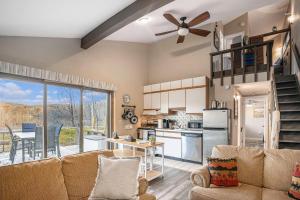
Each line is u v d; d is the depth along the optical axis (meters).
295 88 4.61
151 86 6.57
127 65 6.39
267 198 1.97
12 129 3.88
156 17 4.68
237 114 5.79
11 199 1.59
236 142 5.51
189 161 5.29
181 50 6.34
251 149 2.57
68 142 4.82
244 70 5.02
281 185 2.18
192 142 5.24
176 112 6.27
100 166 2.12
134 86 6.56
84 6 3.02
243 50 5.10
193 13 4.68
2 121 3.77
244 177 2.43
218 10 4.87
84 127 5.20
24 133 4.03
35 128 4.18
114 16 3.60
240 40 6.75
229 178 2.33
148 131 6.23
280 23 7.75
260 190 2.21
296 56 4.60
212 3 4.40
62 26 3.81
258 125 9.70
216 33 5.87
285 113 4.10
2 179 1.63
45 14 3.05
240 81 5.06
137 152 4.23
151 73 7.04
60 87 4.70
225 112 4.76
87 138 5.27
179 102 5.77
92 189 2.06
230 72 5.25
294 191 1.94
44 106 4.31
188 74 6.15
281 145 3.51
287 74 5.45
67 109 4.82
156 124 6.56
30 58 4.12
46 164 1.91
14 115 3.91
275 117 3.56
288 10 6.54
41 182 1.78
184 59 6.26
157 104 6.35
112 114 5.97
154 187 3.45
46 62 4.38
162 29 5.45
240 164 2.50
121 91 6.17
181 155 5.45
